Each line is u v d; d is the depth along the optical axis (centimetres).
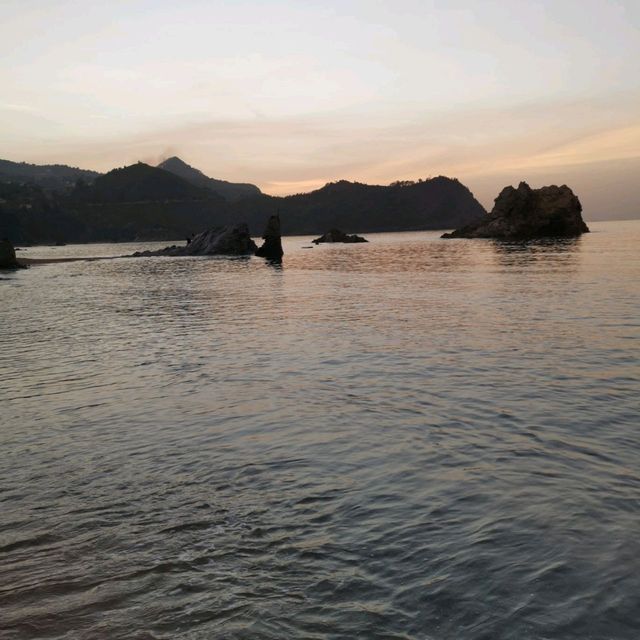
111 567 588
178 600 526
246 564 582
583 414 1030
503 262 5666
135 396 1272
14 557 616
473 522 648
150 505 731
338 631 473
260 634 473
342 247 13575
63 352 1852
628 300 2544
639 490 712
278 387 1296
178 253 10738
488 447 888
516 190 12200
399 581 540
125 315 2773
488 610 490
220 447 933
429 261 6669
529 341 1705
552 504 683
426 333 1914
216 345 1858
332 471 819
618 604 488
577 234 11869
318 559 586
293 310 2709
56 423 1102
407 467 822
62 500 757
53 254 16338
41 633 488
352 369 1441
